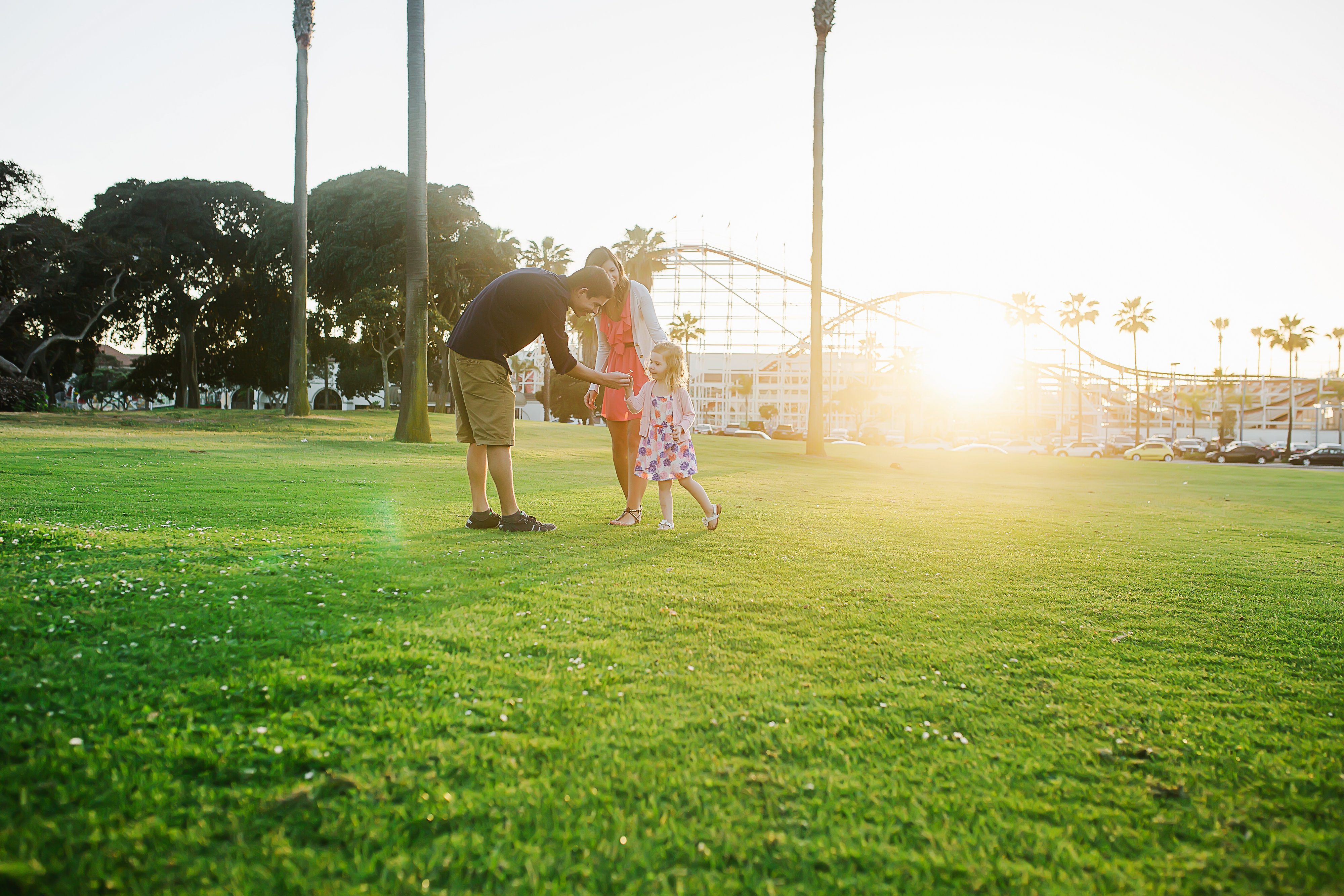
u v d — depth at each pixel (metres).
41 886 1.03
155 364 46.75
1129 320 85.38
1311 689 2.07
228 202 41.03
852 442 51.88
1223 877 1.20
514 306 4.25
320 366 50.69
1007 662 2.23
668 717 1.71
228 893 1.05
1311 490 14.50
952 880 1.17
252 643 2.00
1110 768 1.56
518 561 3.34
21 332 35.38
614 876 1.14
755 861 1.19
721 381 115.38
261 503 5.12
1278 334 73.56
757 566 3.50
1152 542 5.10
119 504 4.75
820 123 21.80
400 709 1.66
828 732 1.67
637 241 47.69
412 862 1.15
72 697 1.61
